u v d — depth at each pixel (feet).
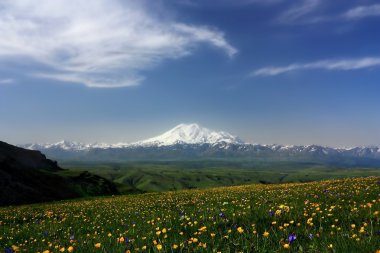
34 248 39.32
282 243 25.77
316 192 66.80
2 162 302.66
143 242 32.63
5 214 99.45
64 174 441.27
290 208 43.32
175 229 38.75
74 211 93.15
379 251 18.17
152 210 71.51
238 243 27.25
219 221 39.27
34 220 77.97
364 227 28.27
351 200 49.78
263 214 41.27
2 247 44.27
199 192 130.11
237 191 105.91
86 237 42.11
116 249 30.55
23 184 283.38
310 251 22.76
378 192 56.70
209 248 26.91
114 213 76.13
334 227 30.04
